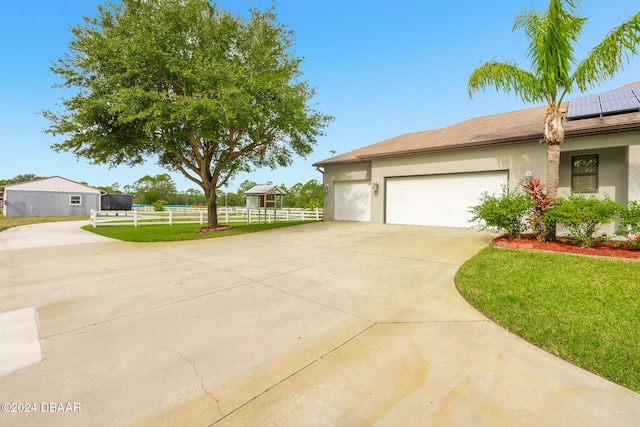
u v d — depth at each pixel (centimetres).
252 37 1203
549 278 489
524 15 734
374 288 487
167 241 1047
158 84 1091
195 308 409
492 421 199
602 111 878
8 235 1252
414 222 1244
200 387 238
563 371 257
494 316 367
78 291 486
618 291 427
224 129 1112
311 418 204
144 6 1066
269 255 760
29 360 279
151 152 1302
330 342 311
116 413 209
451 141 1155
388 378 248
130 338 322
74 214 2897
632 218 604
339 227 1280
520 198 745
